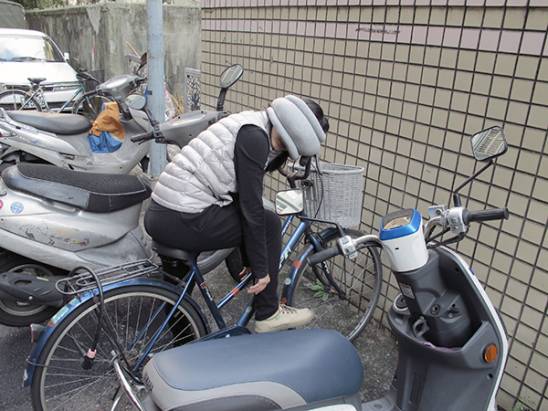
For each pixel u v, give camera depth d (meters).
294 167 2.91
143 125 5.00
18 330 3.31
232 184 2.34
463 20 2.69
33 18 15.47
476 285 1.85
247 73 4.66
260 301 2.65
